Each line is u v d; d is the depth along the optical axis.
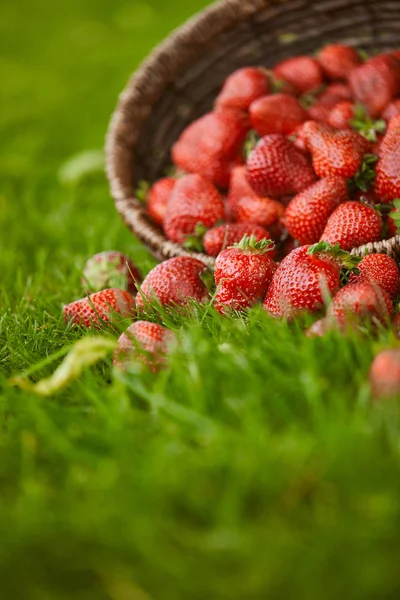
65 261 0.99
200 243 0.91
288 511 0.68
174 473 0.70
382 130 0.92
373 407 0.71
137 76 1.01
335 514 0.68
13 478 0.73
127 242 1.04
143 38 1.74
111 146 0.98
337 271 0.79
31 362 0.81
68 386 0.78
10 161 1.21
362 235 0.84
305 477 0.69
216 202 0.91
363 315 0.76
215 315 0.79
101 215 1.08
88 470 0.72
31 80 1.59
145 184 0.98
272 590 0.66
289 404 0.72
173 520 0.69
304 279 0.78
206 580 0.67
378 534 0.67
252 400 0.72
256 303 0.81
